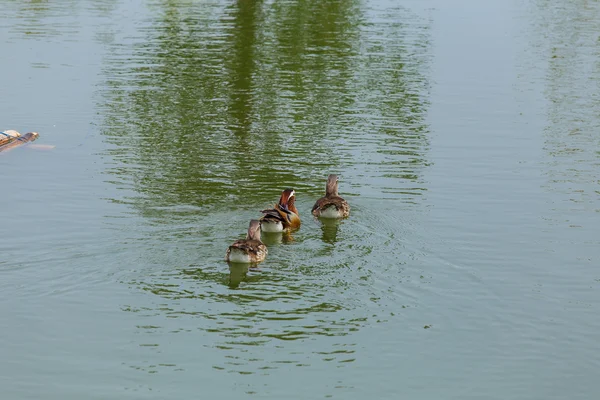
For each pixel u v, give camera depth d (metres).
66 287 14.56
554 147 23.83
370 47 35.50
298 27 39.06
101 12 42.06
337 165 21.75
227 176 20.61
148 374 12.17
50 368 12.30
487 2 47.62
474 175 21.34
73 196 18.98
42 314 13.68
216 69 31.25
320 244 16.66
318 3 45.31
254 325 13.42
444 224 17.97
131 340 12.98
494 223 18.12
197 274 15.09
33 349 12.76
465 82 30.62
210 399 11.59
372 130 24.89
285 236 17.11
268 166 21.50
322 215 18.12
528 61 33.97
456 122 26.00
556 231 17.78
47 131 24.05
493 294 14.80
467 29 39.78
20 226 17.06
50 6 43.59
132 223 17.25
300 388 11.89
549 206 19.28
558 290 15.08
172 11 42.53
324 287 14.73
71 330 13.24
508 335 13.54
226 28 38.44
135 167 21.16
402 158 22.48
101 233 16.70
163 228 17.03
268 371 12.28
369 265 15.70
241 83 29.50
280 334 13.23
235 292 14.34
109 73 30.36
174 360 12.49
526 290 15.02
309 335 13.22
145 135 23.84
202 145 23.05
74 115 25.53
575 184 20.86
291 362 12.52
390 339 13.23
